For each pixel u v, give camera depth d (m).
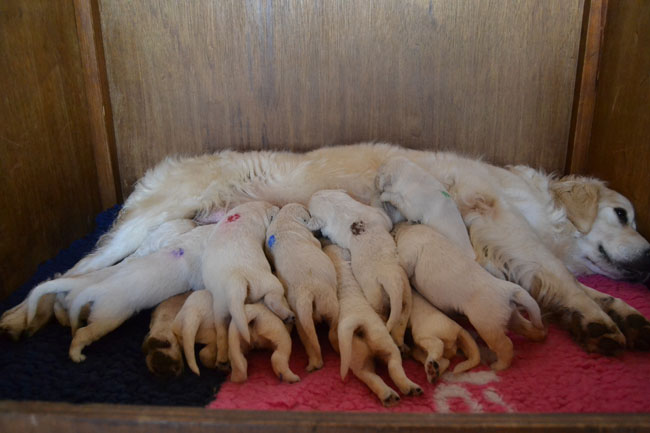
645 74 2.54
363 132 3.15
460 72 3.03
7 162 2.33
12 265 2.37
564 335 2.18
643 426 1.32
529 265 2.34
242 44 2.99
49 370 1.87
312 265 2.06
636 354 2.03
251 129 3.15
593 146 3.03
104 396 1.73
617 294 2.52
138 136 3.18
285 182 2.89
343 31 2.97
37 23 2.55
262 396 1.74
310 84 3.06
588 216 2.67
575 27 2.94
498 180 2.70
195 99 3.10
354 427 1.33
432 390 1.80
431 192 2.38
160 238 2.48
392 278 2.00
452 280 2.00
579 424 1.32
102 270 2.25
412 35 2.97
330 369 1.92
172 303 2.14
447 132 3.14
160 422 1.35
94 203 3.16
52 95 2.69
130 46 3.01
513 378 1.87
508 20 2.93
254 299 1.96
